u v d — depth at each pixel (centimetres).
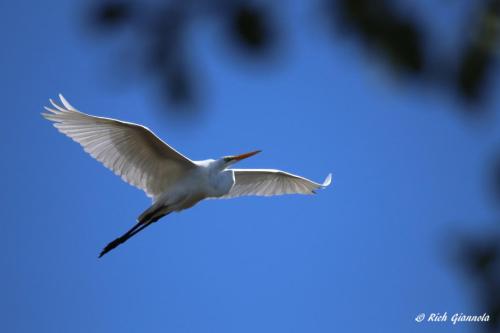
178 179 2184
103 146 2036
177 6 344
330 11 322
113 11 341
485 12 323
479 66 327
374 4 331
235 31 330
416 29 330
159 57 347
